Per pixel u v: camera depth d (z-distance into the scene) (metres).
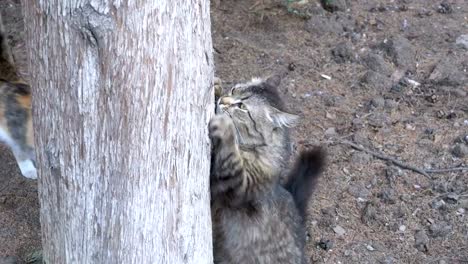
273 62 1.91
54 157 1.14
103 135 1.11
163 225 1.17
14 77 1.67
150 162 1.14
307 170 1.44
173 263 1.20
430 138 1.72
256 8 2.06
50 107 1.12
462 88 1.82
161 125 1.13
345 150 1.69
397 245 1.53
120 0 1.07
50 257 1.21
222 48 1.94
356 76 1.87
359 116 1.77
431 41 1.96
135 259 1.17
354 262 1.50
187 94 1.14
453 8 2.07
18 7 2.05
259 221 1.33
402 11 2.06
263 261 1.34
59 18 1.08
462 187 1.61
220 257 1.35
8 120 1.62
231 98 1.35
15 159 1.71
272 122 1.35
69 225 1.16
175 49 1.12
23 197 1.63
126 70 1.09
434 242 1.53
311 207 1.58
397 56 1.90
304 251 1.40
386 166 1.66
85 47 1.08
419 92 1.82
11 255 1.53
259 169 1.32
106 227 1.15
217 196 1.30
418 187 1.62
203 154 1.20
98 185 1.13
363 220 1.57
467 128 1.73
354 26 2.01
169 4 1.10
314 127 1.75
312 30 1.99
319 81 1.86
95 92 1.10
